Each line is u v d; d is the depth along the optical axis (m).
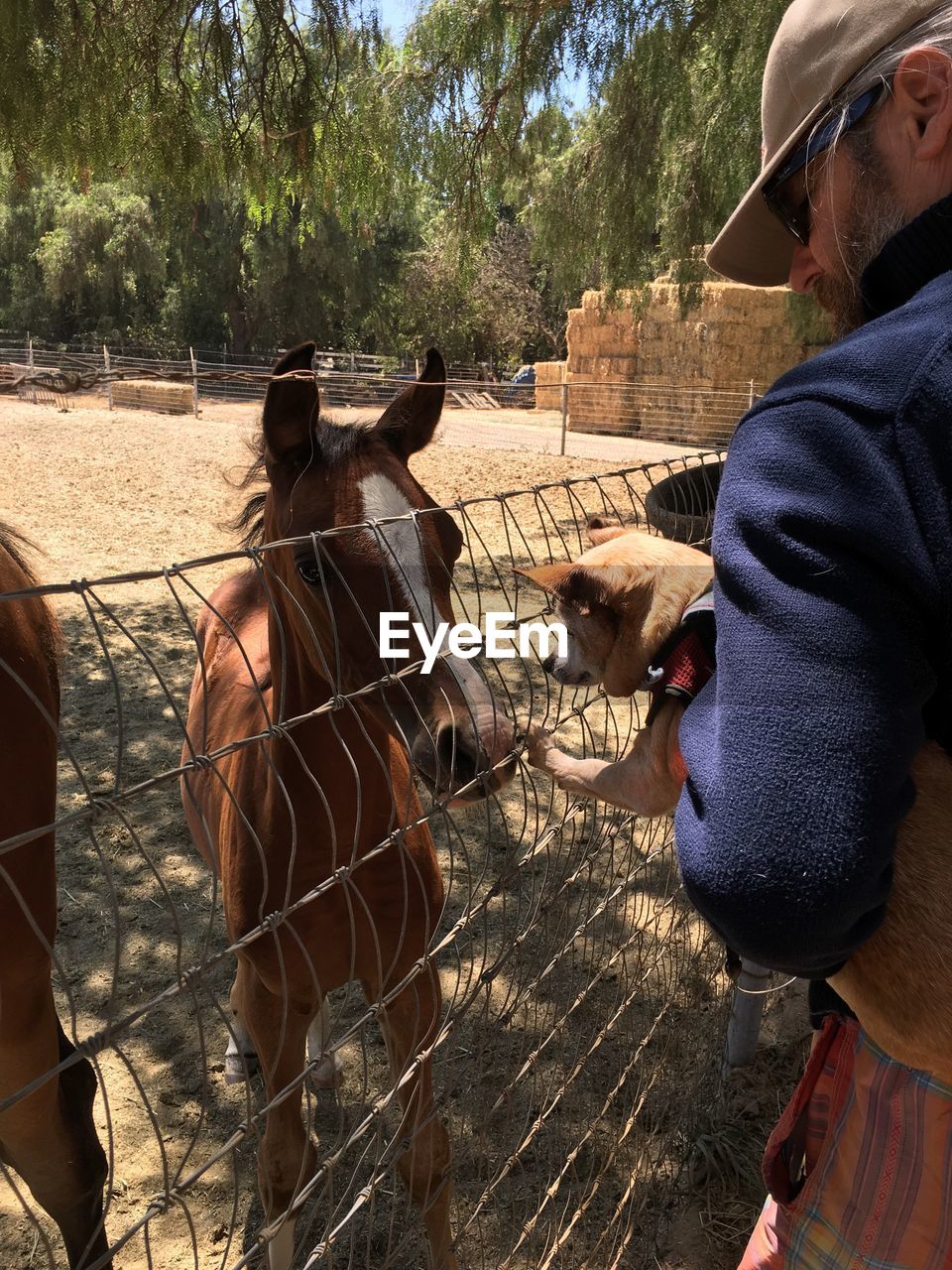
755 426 0.88
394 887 2.16
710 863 0.78
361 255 31.14
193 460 14.44
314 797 2.02
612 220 9.62
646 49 8.01
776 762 0.76
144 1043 3.30
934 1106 1.16
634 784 1.54
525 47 7.98
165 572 1.24
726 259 1.35
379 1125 1.68
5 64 6.86
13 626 2.02
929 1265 1.20
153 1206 1.11
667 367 20.11
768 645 0.79
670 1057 3.07
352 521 1.92
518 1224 2.62
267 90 7.60
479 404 26.05
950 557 0.80
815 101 1.01
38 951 1.92
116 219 31.55
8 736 1.87
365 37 7.64
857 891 0.76
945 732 0.91
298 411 2.02
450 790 1.68
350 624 1.89
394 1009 2.25
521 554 9.38
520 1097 3.00
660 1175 2.83
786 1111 1.43
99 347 32.47
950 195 0.92
